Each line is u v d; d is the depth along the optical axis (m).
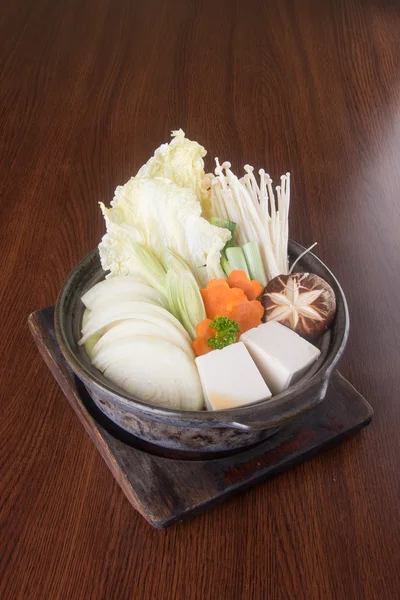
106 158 1.00
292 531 0.69
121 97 1.07
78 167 0.98
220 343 0.70
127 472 0.70
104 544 0.68
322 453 0.74
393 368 0.80
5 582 0.66
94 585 0.66
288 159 1.01
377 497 0.71
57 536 0.68
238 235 0.79
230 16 1.22
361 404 0.75
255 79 1.11
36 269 0.88
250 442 0.70
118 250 0.74
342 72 1.14
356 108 1.09
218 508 0.70
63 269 0.88
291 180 0.99
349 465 0.73
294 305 0.73
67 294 0.73
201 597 0.66
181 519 0.68
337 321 0.72
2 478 0.71
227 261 0.76
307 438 0.73
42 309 0.80
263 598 0.66
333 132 1.05
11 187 0.96
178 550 0.68
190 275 0.74
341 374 0.79
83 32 1.16
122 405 0.66
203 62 1.13
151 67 1.12
